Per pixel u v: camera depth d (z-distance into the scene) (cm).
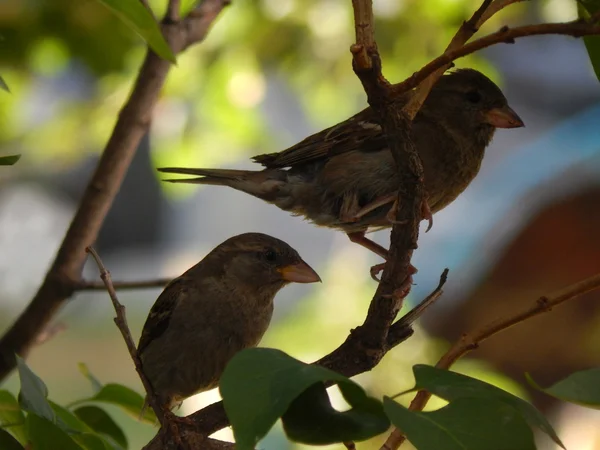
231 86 1233
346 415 359
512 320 456
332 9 1224
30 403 438
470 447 323
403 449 726
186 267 2528
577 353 1245
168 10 764
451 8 1152
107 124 1207
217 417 489
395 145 424
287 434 357
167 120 1231
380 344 452
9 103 1182
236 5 1206
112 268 2759
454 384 352
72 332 2238
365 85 399
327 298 1102
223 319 737
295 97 1381
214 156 1277
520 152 1838
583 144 1780
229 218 2642
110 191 747
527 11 1130
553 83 1844
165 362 736
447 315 1365
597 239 1384
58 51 1108
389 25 1175
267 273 746
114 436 592
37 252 2109
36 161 1277
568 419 1223
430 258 1581
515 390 880
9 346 725
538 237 1419
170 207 2748
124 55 1120
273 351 335
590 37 445
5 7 1040
